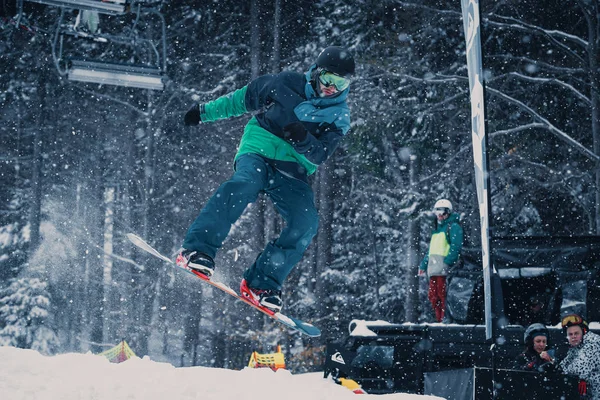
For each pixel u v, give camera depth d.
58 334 25.66
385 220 23.84
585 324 6.55
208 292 27.36
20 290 23.39
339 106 4.97
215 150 27.48
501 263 9.09
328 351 9.21
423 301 20.55
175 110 27.48
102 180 29.78
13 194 28.48
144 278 27.67
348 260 24.86
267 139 5.07
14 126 28.83
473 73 6.08
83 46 26.09
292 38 25.14
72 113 29.09
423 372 8.86
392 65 18.67
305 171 5.16
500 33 19.61
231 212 4.95
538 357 6.87
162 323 27.89
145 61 25.59
